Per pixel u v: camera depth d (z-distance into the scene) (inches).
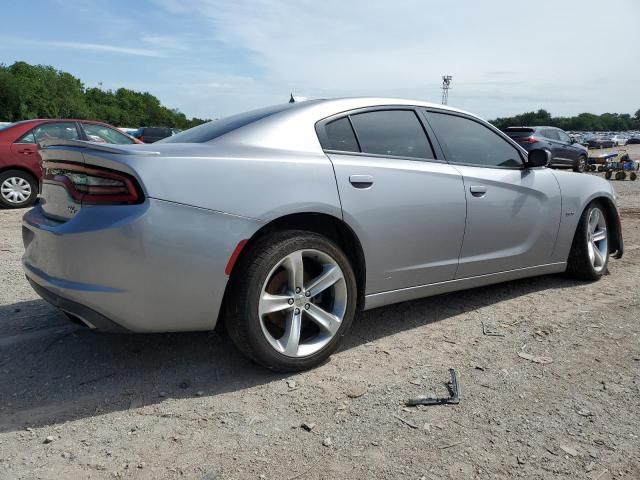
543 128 732.7
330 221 119.2
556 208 165.2
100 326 98.6
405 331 136.0
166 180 95.7
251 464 81.3
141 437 88.4
